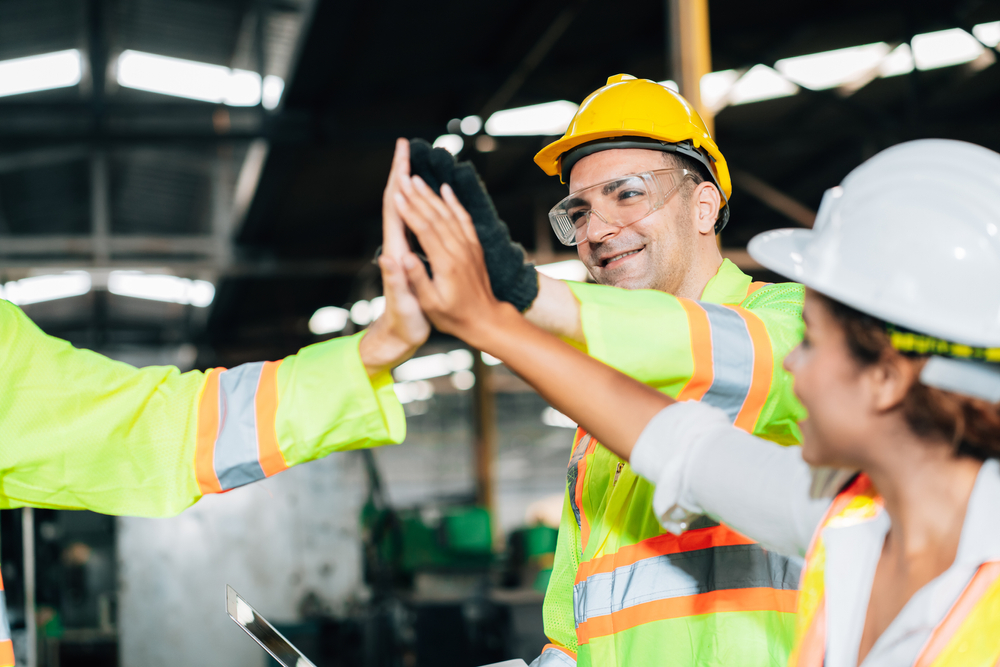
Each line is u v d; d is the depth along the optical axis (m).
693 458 0.92
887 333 0.76
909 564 0.78
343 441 1.02
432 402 26.41
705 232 1.54
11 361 1.03
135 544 5.22
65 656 5.02
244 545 5.45
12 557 4.48
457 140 10.01
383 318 0.95
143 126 10.50
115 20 10.55
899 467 0.78
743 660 1.19
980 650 0.72
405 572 7.78
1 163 10.43
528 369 0.90
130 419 1.04
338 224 12.21
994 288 0.75
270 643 1.09
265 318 17.00
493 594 7.24
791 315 1.09
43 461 1.02
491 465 15.29
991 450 0.75
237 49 11.09
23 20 10.52
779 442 1.21
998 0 9.17
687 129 1.49
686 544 1.25
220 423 1.04
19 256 14.36
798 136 10.21
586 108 1.52
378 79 8.69
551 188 11.84
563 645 1.52
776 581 1.23
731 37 9.49
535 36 8.52
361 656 5.67
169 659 5.18
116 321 20.48
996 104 10.80
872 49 10.09
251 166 11.21
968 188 0.77
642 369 0.97
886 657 0.75
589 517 1.43
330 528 5.63
